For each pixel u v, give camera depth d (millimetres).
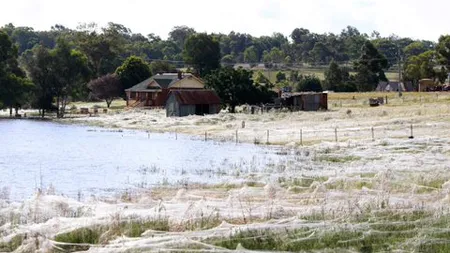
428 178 30359
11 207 24938
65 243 18344
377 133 58750
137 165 45469
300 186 31000
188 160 48062
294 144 55094
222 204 24672
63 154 54000
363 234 18344
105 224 20281
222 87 102125
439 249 16766
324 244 17609
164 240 18234
